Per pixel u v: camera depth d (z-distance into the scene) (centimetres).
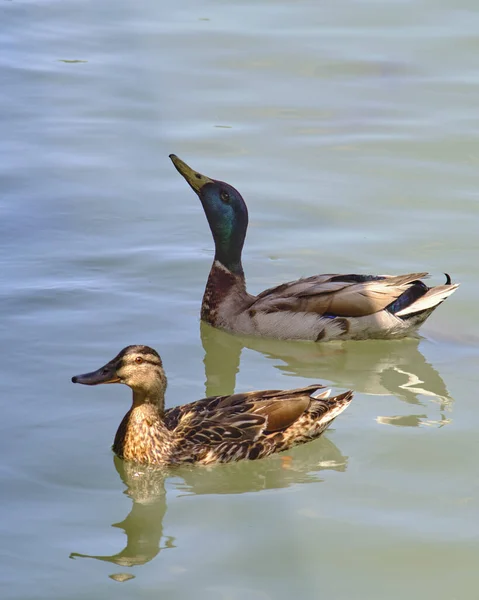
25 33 2823
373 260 1742
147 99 2430
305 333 1537
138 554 1034
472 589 987
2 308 1558
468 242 1800
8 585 985
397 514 1100
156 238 1825
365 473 1183
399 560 1027
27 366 1398
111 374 1196
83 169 2095
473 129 2264
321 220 1889
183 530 1078
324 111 2364
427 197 1972
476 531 1069
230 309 1576
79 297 1606
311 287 1556
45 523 1084
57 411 1298
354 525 1082
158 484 1177
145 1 3059
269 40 2734
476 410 1325
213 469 1209
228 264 1597
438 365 1459
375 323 1520
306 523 1089
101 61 2633
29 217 1886
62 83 2509
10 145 2197
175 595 975
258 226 1867
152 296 1628
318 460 1222
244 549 1044
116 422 1278
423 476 1170
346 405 1275
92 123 2312
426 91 2450
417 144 2200
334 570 1012
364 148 2184
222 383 1404
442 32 2769
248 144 2209
